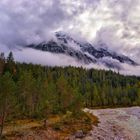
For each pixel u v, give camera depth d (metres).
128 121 75.44
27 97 60.62
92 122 66.19
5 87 38.44
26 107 62.50
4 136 40.75
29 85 59.38
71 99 78.69
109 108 139.00
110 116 88.31
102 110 120.06
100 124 65.62
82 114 79.19
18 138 41.00
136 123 71.69
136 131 59.66
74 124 59.53
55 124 56.28
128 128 63.00
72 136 47.62
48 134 46.22
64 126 55.19
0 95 38.31
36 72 130.75
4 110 39.44
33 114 63.19
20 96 55.81
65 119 65.69
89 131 53.31
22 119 59.38
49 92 63.94
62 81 82.81
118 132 56.78
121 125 67.00
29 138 42.03
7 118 49.59
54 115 71.19
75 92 81.56
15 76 85.62
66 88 80.94
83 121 65.44
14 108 43.19
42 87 63.78
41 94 62.84
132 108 137.25
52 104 67.62
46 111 63.41
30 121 57.69
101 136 50.56
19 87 48.94
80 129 53.81
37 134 45.09
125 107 146.75
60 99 79.19
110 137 50.78
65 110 77.94
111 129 59.53
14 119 57.69
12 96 40.19
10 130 46.09
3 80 38.81
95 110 119.44
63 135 47.59
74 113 76.44
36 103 63.47
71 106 77.38
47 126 53.06
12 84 39.78
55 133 48.06
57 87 80.81
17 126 50.47
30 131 46.31
